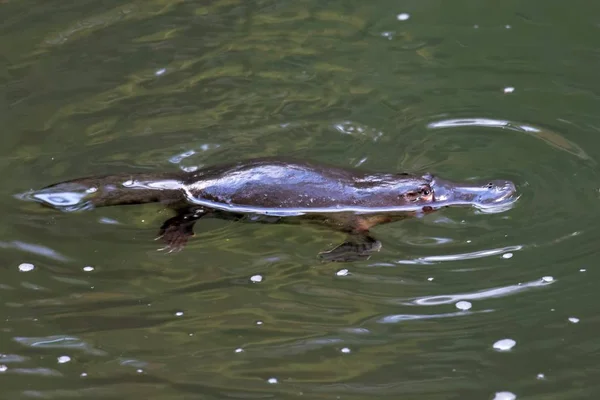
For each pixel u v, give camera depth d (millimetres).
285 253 14031
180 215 14828
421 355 11992
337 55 19641
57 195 15078
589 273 13219
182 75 18906
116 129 17156
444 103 17938
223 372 11820
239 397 11414
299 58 19531
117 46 19938
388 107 17844
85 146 16641
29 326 12602
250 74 18938
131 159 16234
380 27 20703
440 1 21641
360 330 12445
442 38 20250
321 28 20672
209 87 18484
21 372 11859
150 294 13188
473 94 18234
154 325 12625
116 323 12656
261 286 13312
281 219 14688
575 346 12016
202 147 16594
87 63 19328
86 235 14367
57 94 18297
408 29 20609
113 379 11734
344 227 14547
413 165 16031
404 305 12844
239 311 12844
